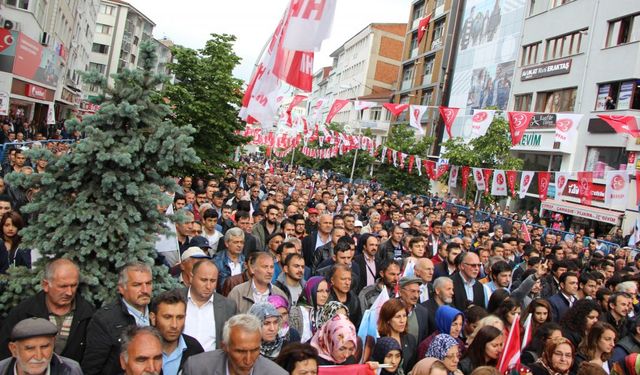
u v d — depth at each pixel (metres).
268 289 5.95
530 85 33.41
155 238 5.35
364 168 41.22
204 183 16.02
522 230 16.62
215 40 16.36
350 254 7.37
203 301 5.05
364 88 72.88
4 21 25.25
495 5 39.16
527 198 31.27
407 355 5.64
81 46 49.44
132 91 5.25
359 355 5.30
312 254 9.53
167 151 5.11
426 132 48.75
